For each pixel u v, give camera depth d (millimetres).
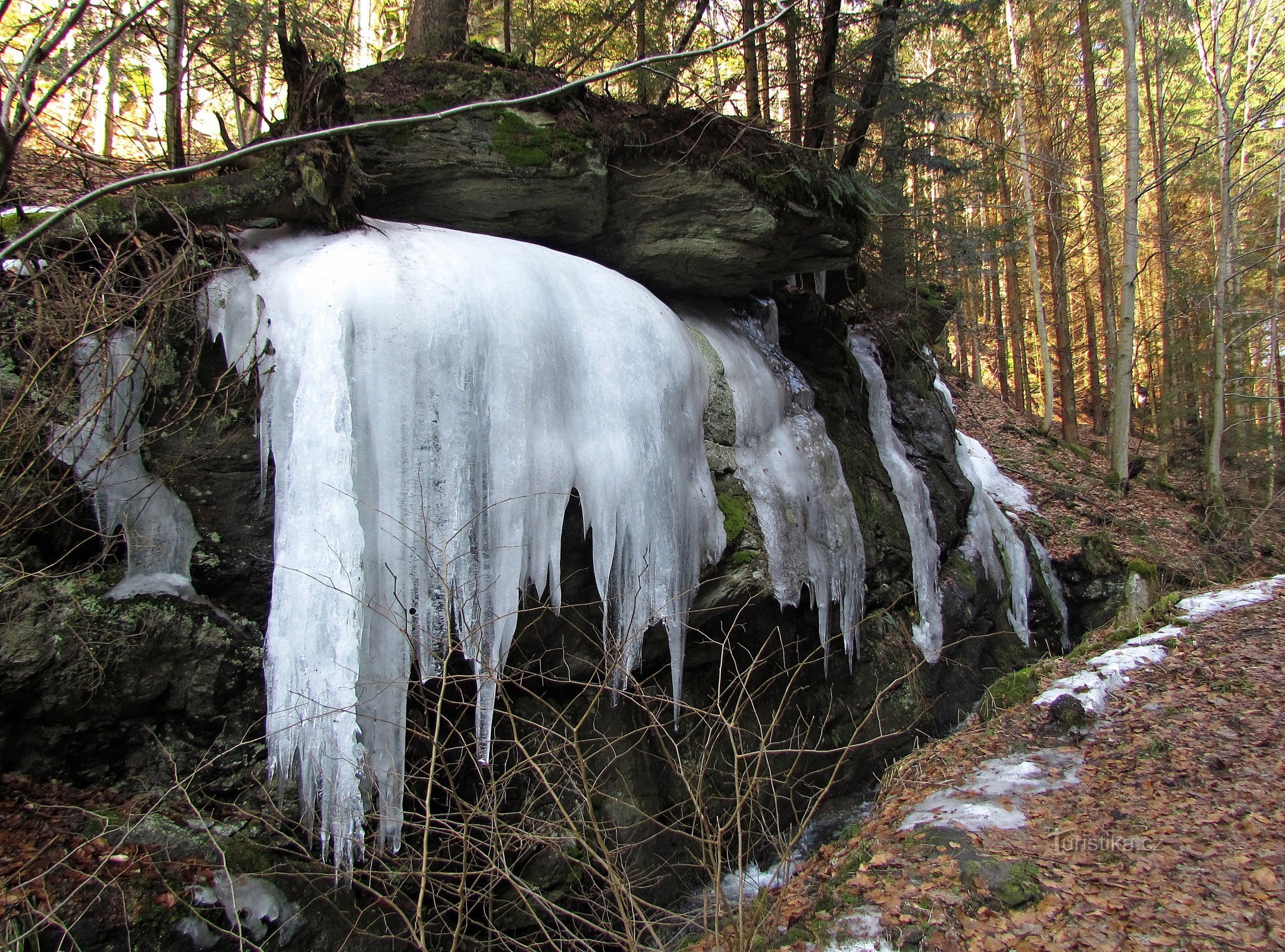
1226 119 18547
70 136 5637
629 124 6352
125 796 4082
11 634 3838
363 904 4160
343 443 4270
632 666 5562
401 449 4527
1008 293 24016
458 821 4488
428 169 5695
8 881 3324
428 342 4676
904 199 11312
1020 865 4254
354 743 3979
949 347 27641
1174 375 24406
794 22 9203
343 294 4523
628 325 6020
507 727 5035
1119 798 4996
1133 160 16469
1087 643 8727
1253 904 3723
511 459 4922
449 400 4727
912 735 8297
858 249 8219
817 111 9414
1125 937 3609
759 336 8648
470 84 5801
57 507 4121
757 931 3867
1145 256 28734
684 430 6289
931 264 12719
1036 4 19453
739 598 6316
